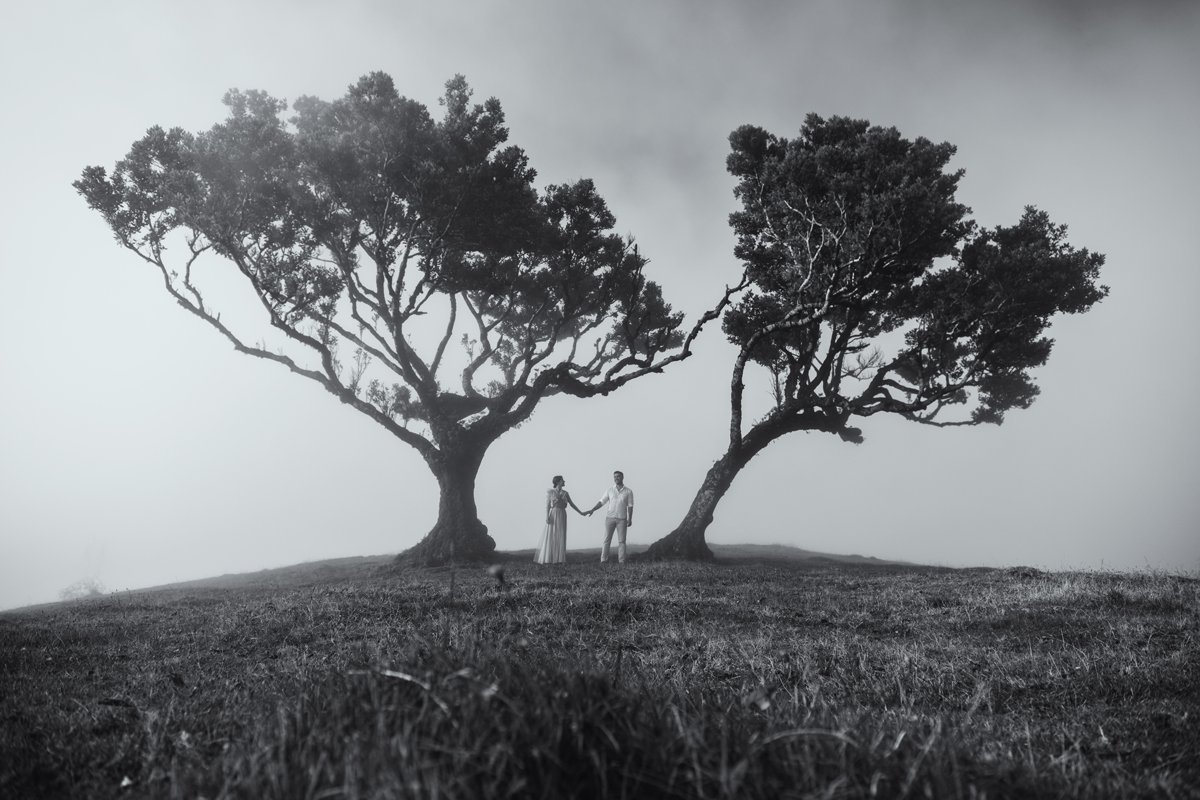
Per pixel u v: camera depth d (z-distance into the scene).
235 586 20.86
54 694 6.73
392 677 3.99
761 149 24.34
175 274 22.06
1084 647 8.51
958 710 6.06
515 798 3.00
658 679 6.11
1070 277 23.05
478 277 23.83
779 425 23.92
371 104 21.38
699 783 3.04
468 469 23.59
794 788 3.16
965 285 23.30
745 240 25.27
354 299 23.39
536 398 24.91
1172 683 6.60
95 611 14.56
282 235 22.52
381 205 22.73
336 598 13.16
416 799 2.75
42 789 4.29
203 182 21.22
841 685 6.62
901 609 11.80
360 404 23.58
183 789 3.47
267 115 22.06
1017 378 24.75
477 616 10.84
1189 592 12.55
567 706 3.58
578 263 26.30
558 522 22.66
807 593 13.88
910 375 25.73
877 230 20.97
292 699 4.91
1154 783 4.02
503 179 22.77
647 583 15.14
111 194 21.11
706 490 23.47
